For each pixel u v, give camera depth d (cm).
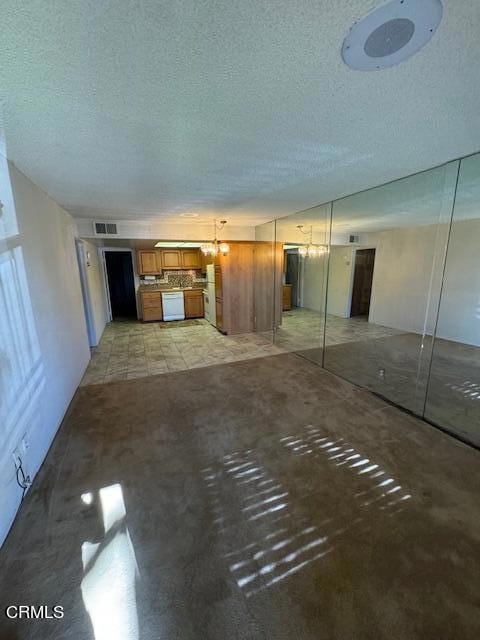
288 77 106
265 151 180
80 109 126
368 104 127
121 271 776
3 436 149
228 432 231
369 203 326
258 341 505
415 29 83
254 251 546
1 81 103
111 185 249
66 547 136
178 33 83
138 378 343
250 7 76
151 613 111
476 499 162
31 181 220
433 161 203
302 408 269
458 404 270
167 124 142
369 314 466
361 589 118
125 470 189
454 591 116
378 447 210
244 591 118
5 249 168
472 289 322
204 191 278
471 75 105
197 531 145
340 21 80
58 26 79
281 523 149
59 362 252
